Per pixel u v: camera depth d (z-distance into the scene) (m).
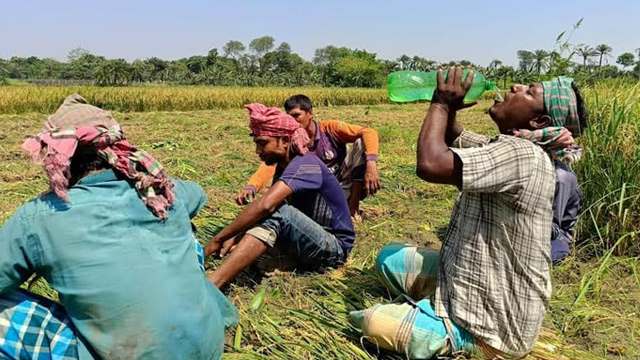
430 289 3.24
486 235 2.69
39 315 2.23
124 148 2.24
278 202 3.55
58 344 2.21
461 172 2.49
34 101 21.42
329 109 28.23
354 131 4.86
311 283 3.79
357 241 4.77
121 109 25.05
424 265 3.26
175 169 7.63
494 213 2.65
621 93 5.09
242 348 2.97
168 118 17.72
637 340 3.38
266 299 3.55
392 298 3.56
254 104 3.79
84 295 2.11
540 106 2.63
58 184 2.03
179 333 2.22
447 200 6.35
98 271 2.10
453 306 2.80
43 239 2.09
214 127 14.23
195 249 2.51
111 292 2.11
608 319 3.58
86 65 83.19
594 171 4.77
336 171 5.11
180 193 2.70
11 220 2.12
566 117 2.63
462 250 2.77
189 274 2.34
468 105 2.85
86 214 2.11
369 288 3.76
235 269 3.43
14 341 2.21
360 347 3.08
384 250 3.42
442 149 2.51
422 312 2.86
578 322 3.50
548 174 2.55
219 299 2.74
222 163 8.34
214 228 4.72
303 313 3.36
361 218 5.33
